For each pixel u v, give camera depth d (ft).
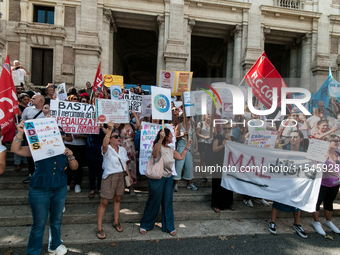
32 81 38.50
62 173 9.51
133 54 65.62
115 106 11.85
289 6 46.52
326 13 46.91
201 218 13.75
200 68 75.46
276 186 12.80
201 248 10.91
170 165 11.65
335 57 47.44
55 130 9.38
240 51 44.09
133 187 16.46
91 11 38.45
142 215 13.12
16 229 11.94
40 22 39.40
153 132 15.08
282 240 11.91
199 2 42.16
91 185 14.26
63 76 38.11
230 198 14.29
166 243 11.19
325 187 12.75
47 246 10.57
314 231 12.91
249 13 43.91
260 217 14.25
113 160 11.37
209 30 46.96
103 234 11.27
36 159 8.82
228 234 12.20
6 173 16.74
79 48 37.47
